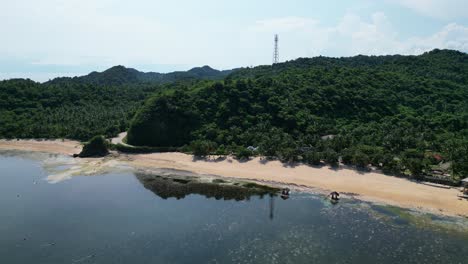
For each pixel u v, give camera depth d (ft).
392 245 221.87
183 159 422.82
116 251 212.23
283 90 552.82
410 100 604.08
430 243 224.94
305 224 252.42
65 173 380.17
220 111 497.05
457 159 352.28
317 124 484.74
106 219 259.19
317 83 598.75
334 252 212.64
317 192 318.04
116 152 459.73
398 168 347.36
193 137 471.62
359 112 547.49
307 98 550.36
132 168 400.26
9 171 387.55
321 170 364.58
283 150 393.70
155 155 444.14
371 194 308.19
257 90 530.68
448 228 246.06
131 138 477.36
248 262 200.85
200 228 245.45
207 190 330.13
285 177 354.54
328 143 411.13
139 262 200.03
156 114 475.31
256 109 497.87
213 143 431.43
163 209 281.54
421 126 506.07
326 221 257.75
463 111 577.02
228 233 237.86
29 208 278.67
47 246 217.15
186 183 350.23
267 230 242.58
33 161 432.25
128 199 304.09
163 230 241.76
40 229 240.53
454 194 301.43
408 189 314.35
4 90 654.94
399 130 456.86
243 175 367.45
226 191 327.47
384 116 549.54
